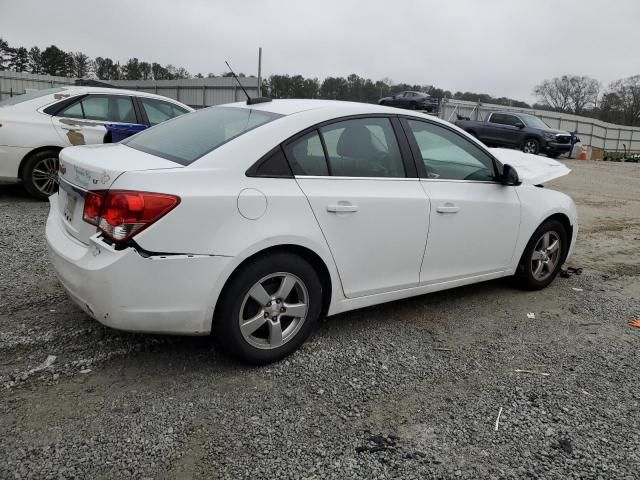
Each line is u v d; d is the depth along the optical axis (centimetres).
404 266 371
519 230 446
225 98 3603
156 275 269
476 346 368
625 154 2925
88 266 272
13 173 677
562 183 1448
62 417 259
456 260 405
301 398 290
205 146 308
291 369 319
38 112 691
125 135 743
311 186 318
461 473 239
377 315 409
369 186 344
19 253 480
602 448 263
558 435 271
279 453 245
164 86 4019
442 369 332
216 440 251
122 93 762
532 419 284
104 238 273
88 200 284
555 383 324
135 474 226
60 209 336
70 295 296
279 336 319
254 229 292
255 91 3400
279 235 299
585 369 345
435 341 371
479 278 432
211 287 282
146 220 264
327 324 386
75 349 321
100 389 284
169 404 275
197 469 231
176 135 342
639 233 806
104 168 279
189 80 3844
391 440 259
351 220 333
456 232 396
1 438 240
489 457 252
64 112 709
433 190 379
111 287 267
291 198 306
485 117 2227
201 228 276
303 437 257
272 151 307
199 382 297
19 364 301
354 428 267
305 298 324
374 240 347
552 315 435
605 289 514
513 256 452
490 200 416
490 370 336
